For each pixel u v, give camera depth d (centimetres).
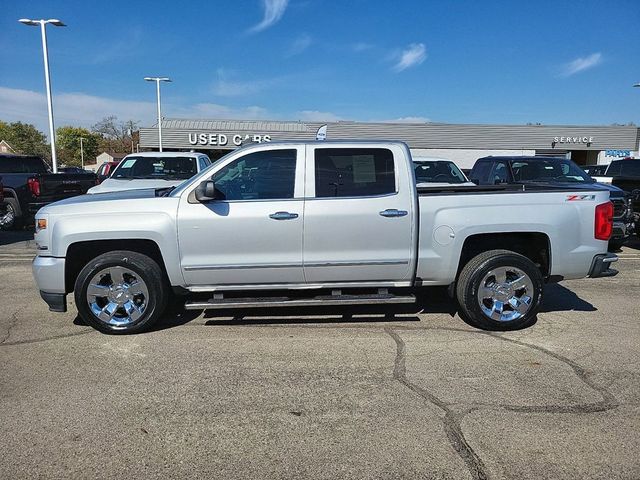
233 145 4816
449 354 467
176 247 503
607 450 314
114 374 424
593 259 534
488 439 325
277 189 511
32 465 299
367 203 509
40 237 512
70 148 11488
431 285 534
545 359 455
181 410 364
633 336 517
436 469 295
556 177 1027
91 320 512
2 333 524
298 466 299
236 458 307
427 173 1099
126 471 295
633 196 1029
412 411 362
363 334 521
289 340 504
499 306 530
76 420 350
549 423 345
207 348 482
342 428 340
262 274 513
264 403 375
